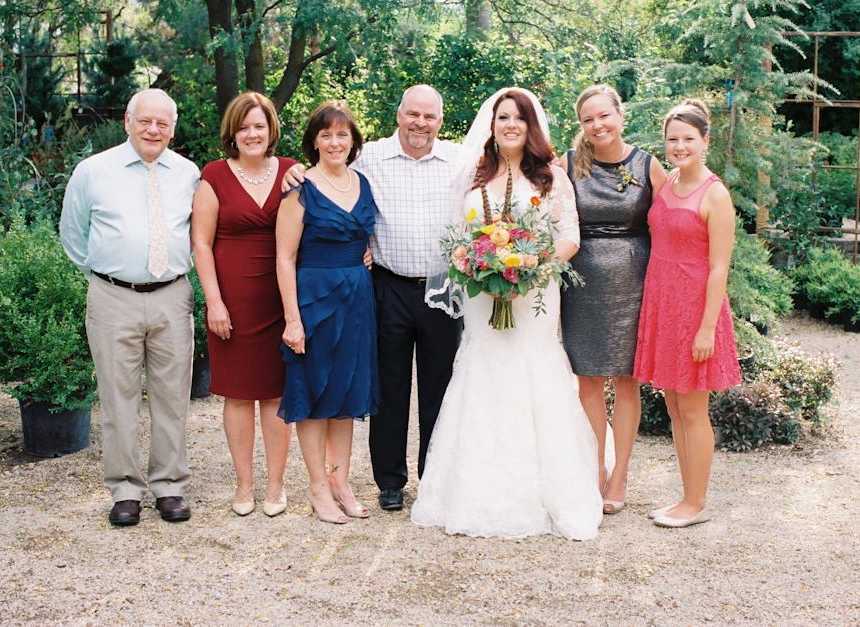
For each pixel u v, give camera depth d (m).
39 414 5.54
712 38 6.64
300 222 4.36
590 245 4.54
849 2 13.09
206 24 11.71
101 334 4.40
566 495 4.39
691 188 4.29
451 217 4.54
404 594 3.78
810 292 9.84
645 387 5.97
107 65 13.94
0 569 4.00
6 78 9.96
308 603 3.71
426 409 4.76
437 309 4.62
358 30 9.83
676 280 4.30
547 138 4.46
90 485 5.07
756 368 6.28
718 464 5.43
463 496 4.40
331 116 4.34
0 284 5.56
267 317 4.46
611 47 12.46
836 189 12.38
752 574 3.96
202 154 11.87
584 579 3.92
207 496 4.90
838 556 4.13
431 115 4.43
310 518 4.59
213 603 3.71
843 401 6.84
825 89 13.76
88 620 3.58
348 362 4.43
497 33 12.49
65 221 4.43
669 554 4.16
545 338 4.51
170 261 4.38
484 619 3.58
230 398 4.52
